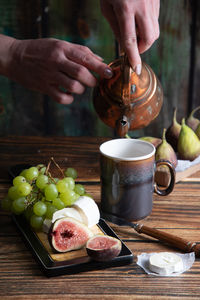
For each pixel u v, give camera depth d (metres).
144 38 0.97
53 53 1.04
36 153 1.16
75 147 1.20
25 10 1.48
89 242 0.78
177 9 1.48
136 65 0.89
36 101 1.60
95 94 0.96
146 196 0.88
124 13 0.93
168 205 0.94
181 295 0.73
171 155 1.01
